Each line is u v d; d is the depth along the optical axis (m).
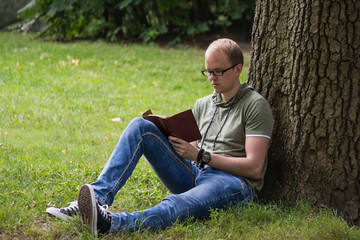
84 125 8.30
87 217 3.73
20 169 5.50
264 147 4.29
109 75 12.44
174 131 4.22
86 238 3.78
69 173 5.48
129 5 17.61
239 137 4.40
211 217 4.11
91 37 18.00
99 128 8.28
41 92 10.12
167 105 10.02
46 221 4.21
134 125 4.18
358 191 4.44
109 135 7.88
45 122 8.27
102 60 14.02
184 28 17.83
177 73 13.14
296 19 4.52
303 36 4.47
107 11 17.69
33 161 6.01
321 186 4.51
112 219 3.81
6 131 7.55
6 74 11.23
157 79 12.49
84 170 5.61
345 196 4.45
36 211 4.36
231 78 4.39
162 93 11.11
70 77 11.73
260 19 4.84
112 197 3.98
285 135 4.69
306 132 4.53
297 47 4.52
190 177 4.49
